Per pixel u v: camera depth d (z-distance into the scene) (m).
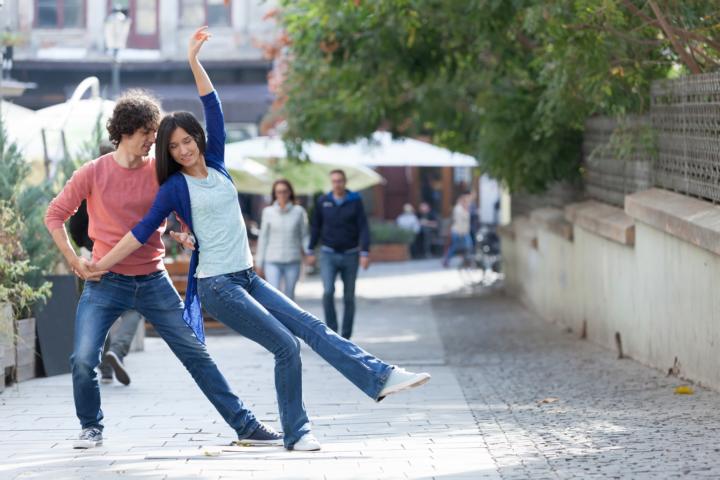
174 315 10.45
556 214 25.47
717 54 15.93
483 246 41.72
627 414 12.22
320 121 32.34
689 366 14.54
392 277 46.41
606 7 14.52
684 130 15.87
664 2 14.77
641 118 18.00
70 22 50.38
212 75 52.19
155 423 12.16
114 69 30.62
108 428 11.83
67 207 10.35
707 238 13.08
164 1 51.22
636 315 17.34
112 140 10.38
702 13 14.87
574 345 20.59
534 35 19.88
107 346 15.51
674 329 15.20
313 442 10.27
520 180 24.30
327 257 21.48
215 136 10.14
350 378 9.89
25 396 14.22
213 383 10.51
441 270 50.66
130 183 10.37
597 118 21.94
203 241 9.95
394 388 9.80
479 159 24.73
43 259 16.06
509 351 20.11
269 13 38.12
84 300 10.45
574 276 22.80
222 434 11.42
